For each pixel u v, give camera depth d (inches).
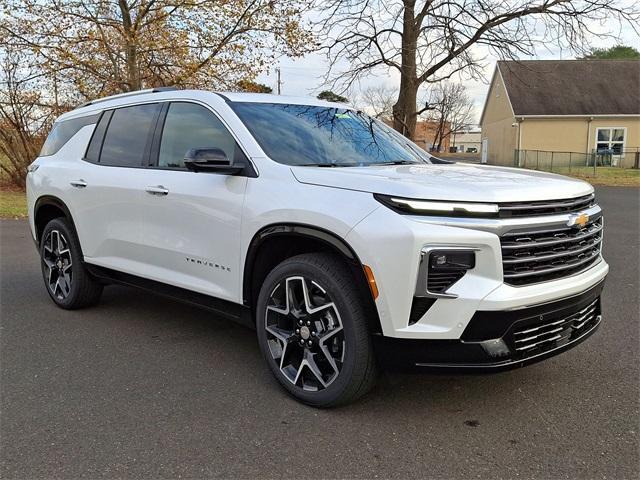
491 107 1656.0
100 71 604.7
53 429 119.0
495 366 109.0
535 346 115.3
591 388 137.7
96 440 114.5
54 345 170.7
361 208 115.1
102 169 184.9
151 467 105.0
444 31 504.4
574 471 103.0
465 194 109.3
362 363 117.8
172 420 122.9
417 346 111.0
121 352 165.0
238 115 150.0
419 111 533.6
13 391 137.9
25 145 656.4
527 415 124.2
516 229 110.4
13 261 301.1
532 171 149.4
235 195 140.0
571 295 118.6
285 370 133.3
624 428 118.3
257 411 126.9
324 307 122.2
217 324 192.4
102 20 587.5
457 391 136.3
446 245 107.4
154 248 165.0
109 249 183.2
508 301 107.4
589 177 978.1
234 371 150.7
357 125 177.2
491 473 102.5
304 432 117.3
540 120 1405.0
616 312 199.9
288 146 146.9
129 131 181.8
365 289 114.0
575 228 121.3
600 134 1397.6
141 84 618.8
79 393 136.7
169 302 220.4
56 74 588.7
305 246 133.0
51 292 212.1
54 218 218.2
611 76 1450.5
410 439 114.3
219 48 599.5
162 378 145.9
